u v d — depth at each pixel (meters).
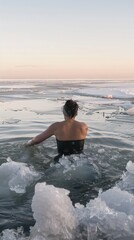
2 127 7.77
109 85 35.88
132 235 2.51
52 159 4.65
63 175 3.92
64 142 4.69
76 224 2.57
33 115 10.27
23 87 31.30
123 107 12.88
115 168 4.27
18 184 3.62
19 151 5.07
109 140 6.19
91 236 2.49
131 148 5.52
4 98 17.27
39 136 4.99
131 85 35.62
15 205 3.14
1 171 3.82
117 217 2.59
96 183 3.71
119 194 2.87
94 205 2.69
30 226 2.71
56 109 11.96
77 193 3.43
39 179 3.81
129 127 7.88
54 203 2.56
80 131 4.77
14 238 2.50
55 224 2.50
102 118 9.63
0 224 2.76
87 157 4.62
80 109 12.16
